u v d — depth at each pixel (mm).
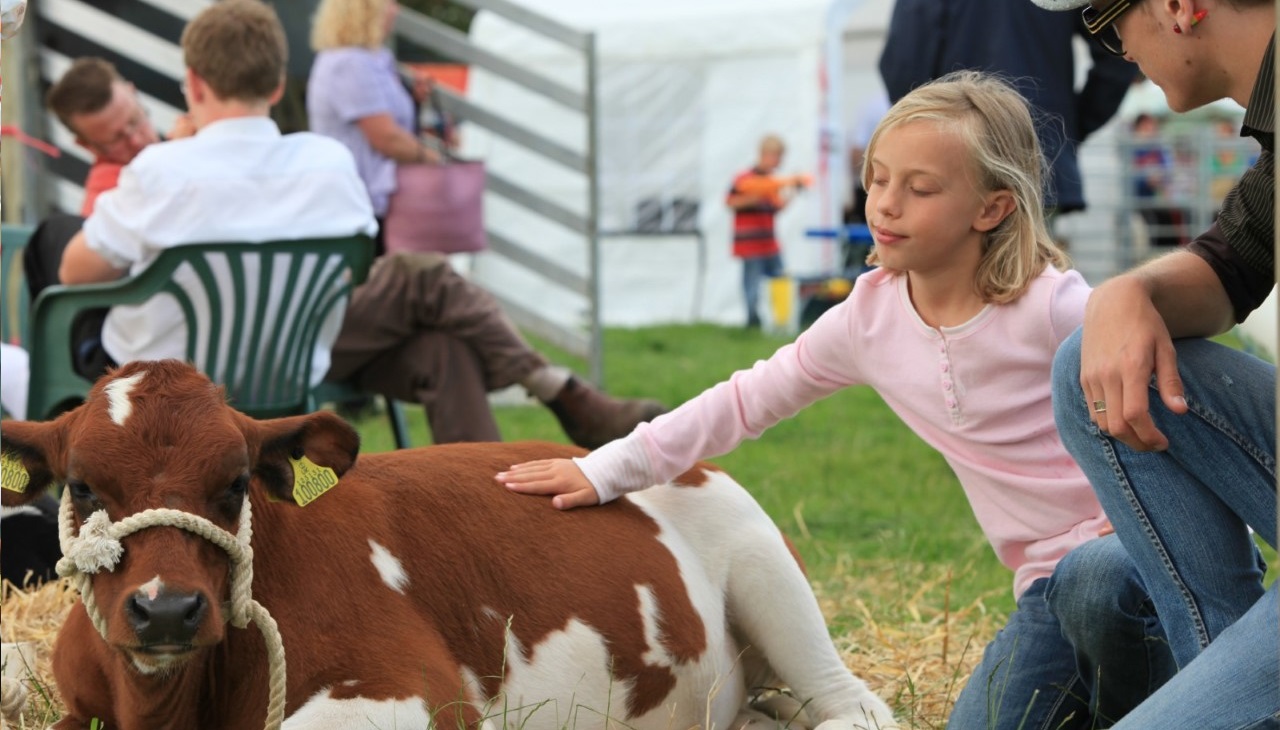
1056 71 8102
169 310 5727
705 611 4145
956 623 5426
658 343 16250
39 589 5234
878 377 4039
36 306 5777
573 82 19969
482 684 3670
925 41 8172
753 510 4398
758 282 18297
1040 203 3867
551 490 4043
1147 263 3502
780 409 4168
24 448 3412
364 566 3584
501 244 12031
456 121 12812
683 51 19625
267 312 5859
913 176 3734
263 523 3488
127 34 11125
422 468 3953
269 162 5910
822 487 8539
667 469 4145
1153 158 19375
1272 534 3279
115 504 3199
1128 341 3252
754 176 18250
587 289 11945
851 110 22141
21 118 11039
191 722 3428
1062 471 3846
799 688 4270
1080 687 3842
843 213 19859
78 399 5996
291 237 5859
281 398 6012
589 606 3867
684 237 20344
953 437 3971
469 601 3717
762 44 19234
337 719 3291
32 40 11062
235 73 5852
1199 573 3336
